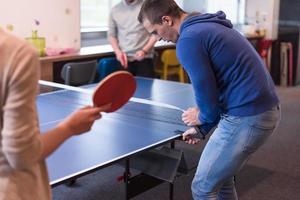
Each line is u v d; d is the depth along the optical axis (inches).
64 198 121.2
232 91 74.9
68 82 159.2
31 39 170.2
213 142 79.4
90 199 121.1
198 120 79.7
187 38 72.5
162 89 134.2
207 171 80.0
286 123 196.5
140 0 172.9
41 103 113.3
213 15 76.5
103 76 184.1
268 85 76.0
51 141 44.7
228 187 88.0
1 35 40.4
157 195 123.7
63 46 189.8
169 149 96.0
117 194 123.9
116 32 182.2
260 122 74.9
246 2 299.0
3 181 43.9
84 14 220.2
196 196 84.2
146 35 176.2
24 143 40.1
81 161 72.1
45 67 167.5
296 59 288.2
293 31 285.4
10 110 39.6
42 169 47.9
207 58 72.9
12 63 39.2
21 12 170.9
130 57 177.6
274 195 125.6
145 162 93.8
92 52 188.9
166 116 101.8
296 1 280.1
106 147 79.4
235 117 75.5
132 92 56.3
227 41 72.8
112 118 99.7
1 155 43.0
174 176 89.6
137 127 92.7
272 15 288.0
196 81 73.1
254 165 146.8
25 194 45.0
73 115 47.7
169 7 76.6
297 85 292.0
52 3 181.3
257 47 287.4
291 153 159.0
